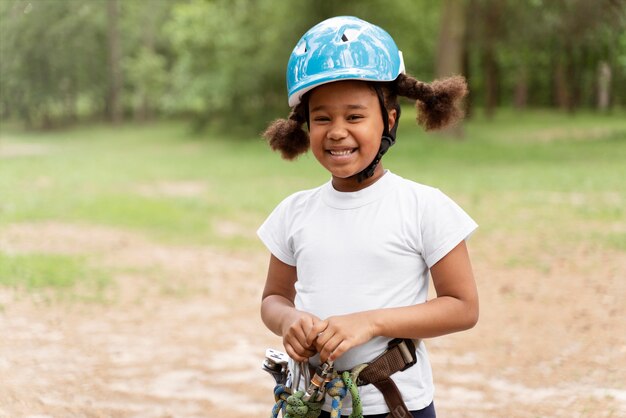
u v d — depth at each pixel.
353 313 1.96
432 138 25.97
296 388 2.13
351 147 2.01
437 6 30.66
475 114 39.88
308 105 2.07
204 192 15.66
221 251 9.77
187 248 9.93
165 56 45.69
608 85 40.56
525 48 29.75
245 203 13.81
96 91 38.47
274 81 31.48
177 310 6.91
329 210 2.14
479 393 4.70
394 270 2.05
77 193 15.27
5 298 7.04
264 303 2.25
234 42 31.02
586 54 33.28
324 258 2.09
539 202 12.45
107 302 7.09
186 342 5.91
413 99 2.28
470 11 27.08
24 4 22.95
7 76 25.28
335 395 1.97
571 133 28.02
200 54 32.25
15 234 10.55
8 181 17.30
